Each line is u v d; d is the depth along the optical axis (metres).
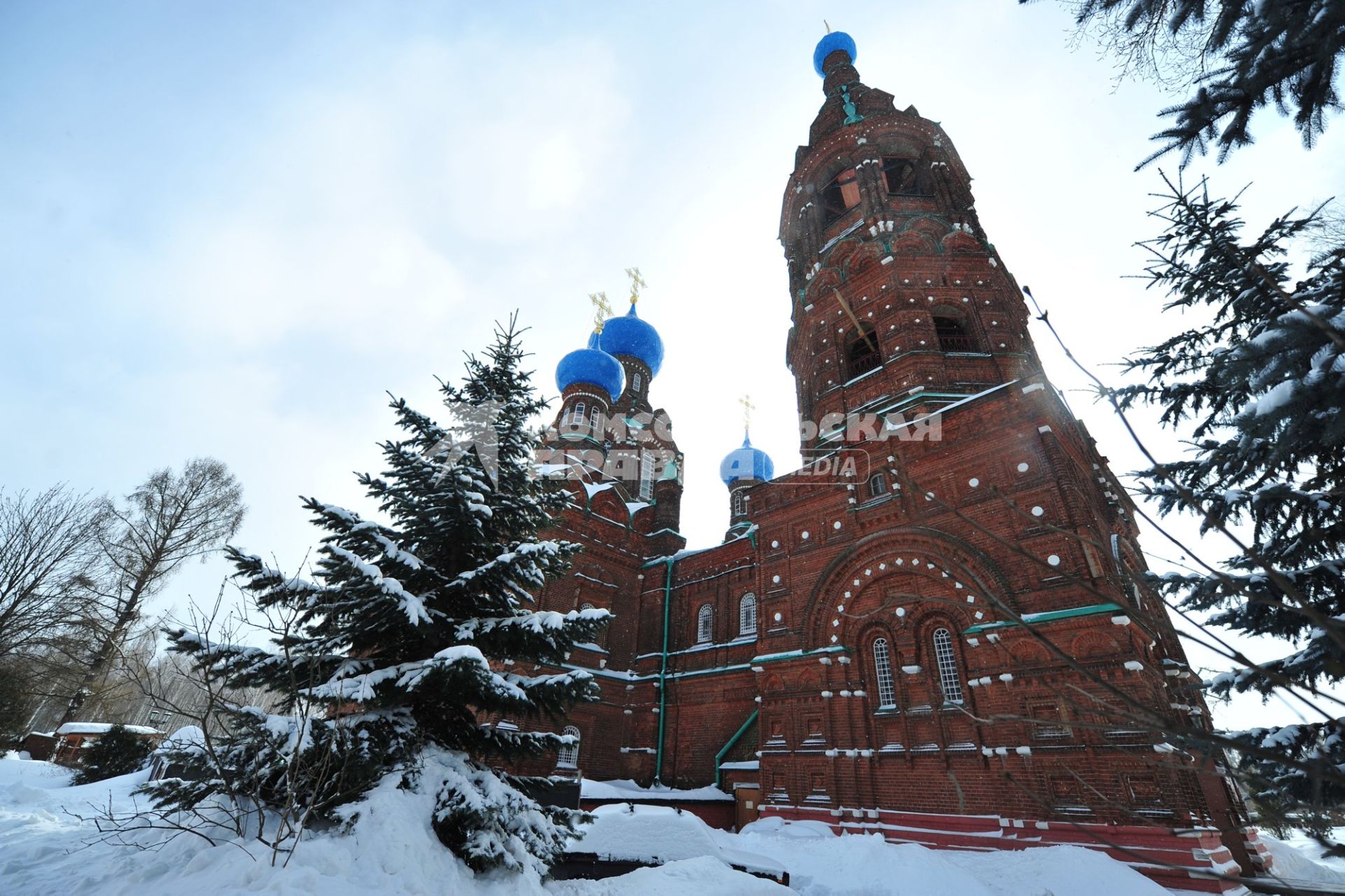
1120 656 16.42
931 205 32.66
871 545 22.94
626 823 14.29
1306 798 6.61
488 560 11.66
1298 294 8.04
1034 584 18.73
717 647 30.05
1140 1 5.19
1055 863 14.48
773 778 22.27
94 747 27.72
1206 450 7.88
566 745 10.88
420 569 10.17
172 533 34.69
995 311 28.27
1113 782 15.84
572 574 32.66
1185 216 8.74
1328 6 4.25
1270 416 4.43
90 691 30.16
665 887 10.80
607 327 53.53
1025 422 21.00
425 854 8.05
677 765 28.67
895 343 27.89
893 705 20.83
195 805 8.70
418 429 11.98
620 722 30.64
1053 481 19.61
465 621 10.71
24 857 10.46
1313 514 7.30
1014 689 18.09
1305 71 4.77
